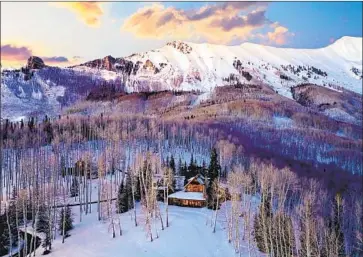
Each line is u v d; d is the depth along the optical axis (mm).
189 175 134000
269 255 77062
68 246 80625
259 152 197625
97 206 109625
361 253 84562
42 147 176000
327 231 76312
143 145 181875
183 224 91312
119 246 79500
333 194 137125
